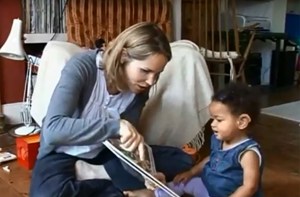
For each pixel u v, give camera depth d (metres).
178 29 3.52
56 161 1.49
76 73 1.40
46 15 2.94
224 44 3.76
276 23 4.81
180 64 1.99
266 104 3.83
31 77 2.65
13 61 2.94
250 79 4.68
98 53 1.46
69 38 2.97
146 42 1.29
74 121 1.30
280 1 4.77
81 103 1.45
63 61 1.86
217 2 3.65
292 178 2.18
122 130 1.32
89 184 1.47
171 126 1.97
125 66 1.36
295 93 4.36
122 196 1.54
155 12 3.31
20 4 2.86
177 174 1.74
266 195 1.97
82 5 2.98
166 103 1.95
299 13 4.98
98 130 1.30
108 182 1.55
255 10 4.91
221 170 1.55
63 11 2.99
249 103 1.51
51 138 1.30
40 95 1.91
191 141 2.08
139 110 1.59
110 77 1.39
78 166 1.52
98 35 3.05
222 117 1.52
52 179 1.43
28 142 2.16
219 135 1.54
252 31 3.74
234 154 1.51
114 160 1.57
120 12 3.14
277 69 4.66
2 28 2.84
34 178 1.47
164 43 1.32
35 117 1.94
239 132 1.52
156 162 1.72
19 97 3.01
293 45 4.83
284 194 1.98
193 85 2.00
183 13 3.62
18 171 2.15
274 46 4.74
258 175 1.48
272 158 2.47
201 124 2.04
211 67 3.45
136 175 1.57
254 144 1.51
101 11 3.05
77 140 1.30
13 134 2.67
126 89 1.44
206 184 1.61
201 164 1.71
